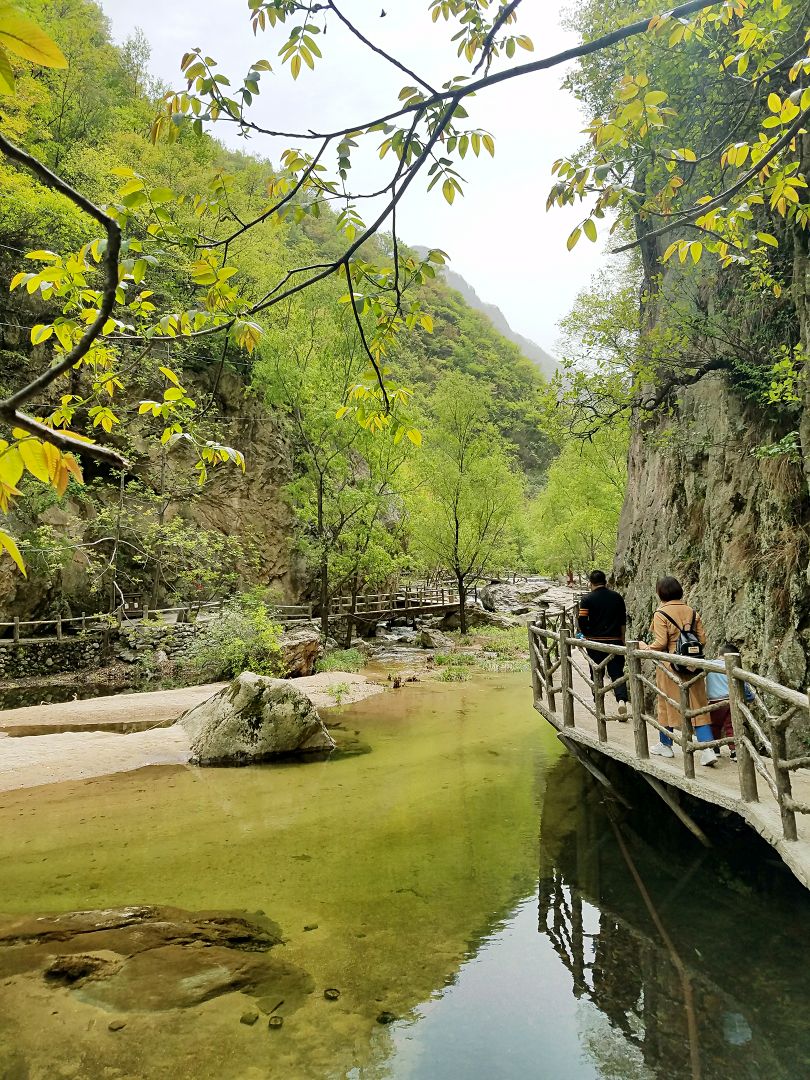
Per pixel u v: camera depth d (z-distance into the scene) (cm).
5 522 1625
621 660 753
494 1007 354
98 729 1080
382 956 405
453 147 209
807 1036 326
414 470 2280
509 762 852
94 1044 312
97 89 2489
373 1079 293
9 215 1722
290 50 196
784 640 614
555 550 3234
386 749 937
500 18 196
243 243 2036
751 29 258
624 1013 349
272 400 1997
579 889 501
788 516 648
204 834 622
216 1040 319
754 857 539
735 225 261
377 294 235
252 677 955
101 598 1889
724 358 716
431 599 2867
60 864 551
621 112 218
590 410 835
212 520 2211
